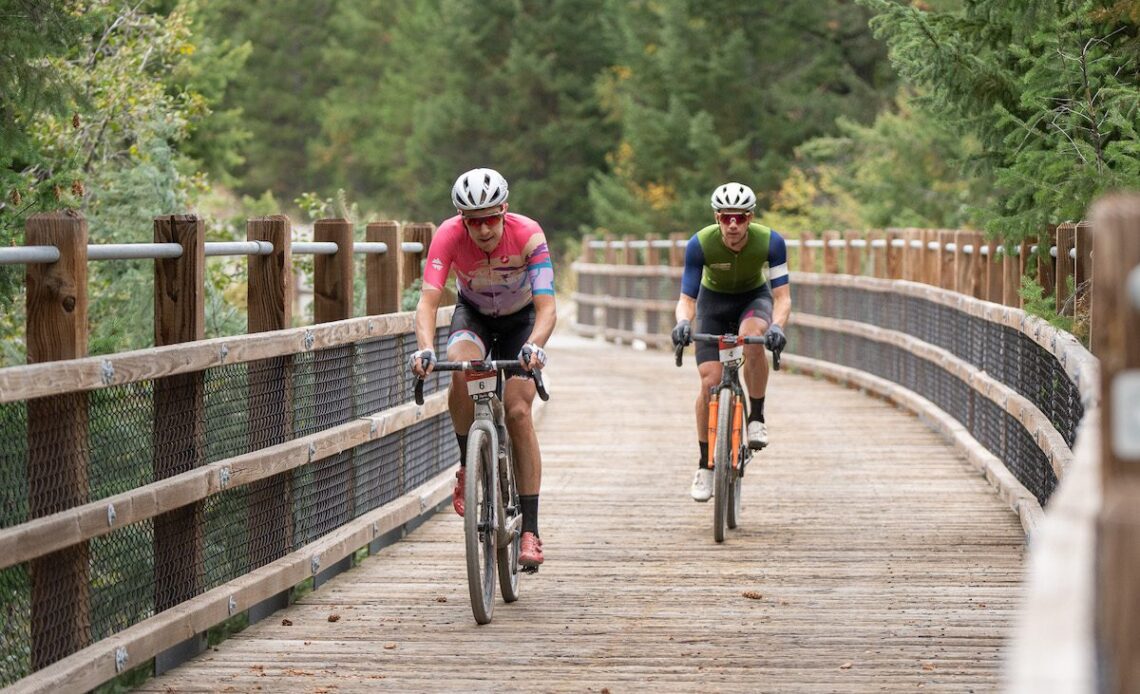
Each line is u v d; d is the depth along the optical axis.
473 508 17.53
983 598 19.41
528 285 18.84
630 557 22.44
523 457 19.27
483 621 17.98
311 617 18.69
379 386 23.72
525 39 126.50
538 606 19.14
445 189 131.62
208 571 17.45
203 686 15.34
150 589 16.03
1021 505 24.59
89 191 31.72
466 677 15.61
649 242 70.25
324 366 21.17
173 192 33.41
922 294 39.59
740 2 95.62
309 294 38.91
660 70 101.94
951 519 25.38
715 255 24.11
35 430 13.27
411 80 148.62
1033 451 25.06
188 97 37.34
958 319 35.03
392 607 19.22
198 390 16.77
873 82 97.38
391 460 24.23
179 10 37.44
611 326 74.62
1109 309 5.05
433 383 27.05
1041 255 25.59
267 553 19.06
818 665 15.98
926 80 27.88
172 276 16.55
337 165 158.50
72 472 13.80
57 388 13.09
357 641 17.34
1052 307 22.20
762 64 98.62
